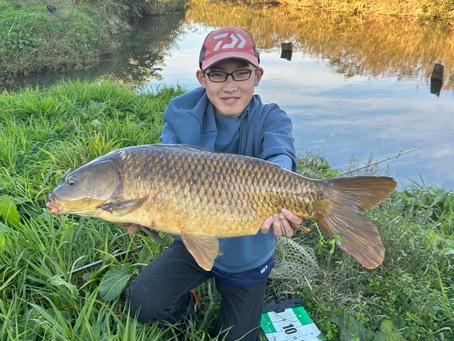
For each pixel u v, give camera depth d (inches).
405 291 45.9
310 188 32.4
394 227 56.2
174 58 241.9
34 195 56.5
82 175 31.4
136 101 103.5
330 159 109.3
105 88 107.0
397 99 168.2
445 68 227.8
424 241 55.1
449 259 54.0
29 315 37.3
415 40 312.0
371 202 32.2
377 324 43.8
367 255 31.7
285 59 239.1
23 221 51.9
